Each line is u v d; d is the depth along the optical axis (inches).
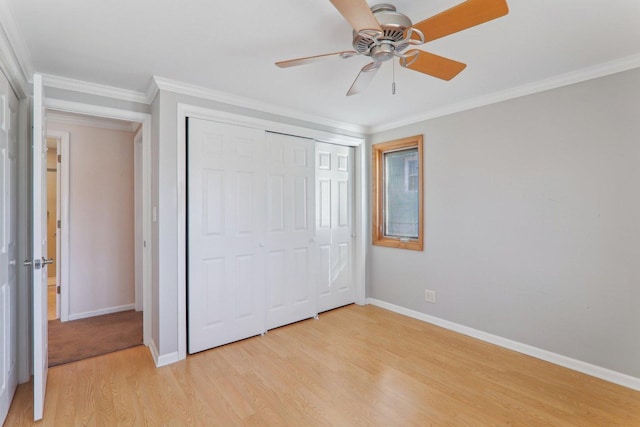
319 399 82.5
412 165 145.8
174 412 77.2
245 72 94.2
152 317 111.3
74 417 75.1
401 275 146.1
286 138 132.8
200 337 108.6
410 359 103.7
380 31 56.6
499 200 112.7
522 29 72.0
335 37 75.7
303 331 127.1
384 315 144.8
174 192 102.4
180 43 77.9
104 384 89.0
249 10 65.1
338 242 155.2
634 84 86.0
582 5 63.6
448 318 128.5
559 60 87.4
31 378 92.9
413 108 127.7
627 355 88.0
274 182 129.3
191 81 100.6
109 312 149.3
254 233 121.4
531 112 104.5
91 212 145.2
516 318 109.2
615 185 89.6
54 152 202.8
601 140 91.5
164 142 100.3
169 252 101.7
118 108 105.3
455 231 125.3
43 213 79.1
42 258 78.0
